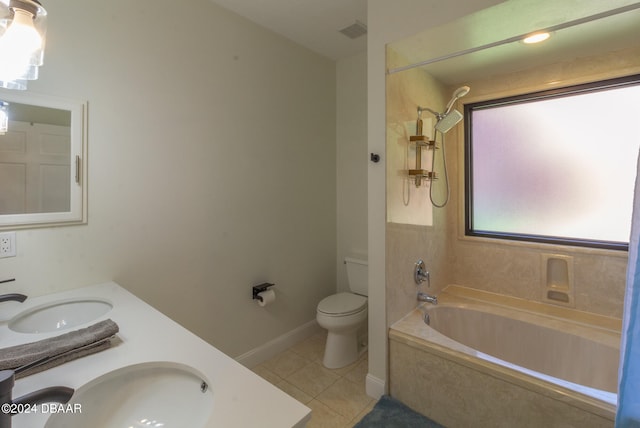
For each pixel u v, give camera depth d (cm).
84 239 158
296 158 269
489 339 224
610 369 180
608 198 205
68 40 150
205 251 209
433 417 178
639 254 101
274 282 255
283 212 260
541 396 143
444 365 173
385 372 195
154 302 185
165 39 185
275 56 248
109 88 164
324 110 294
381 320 195
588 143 210
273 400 76
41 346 93
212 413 71
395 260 200
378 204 192
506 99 240
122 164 169
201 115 203
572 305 218
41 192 144
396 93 197
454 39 180
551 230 227
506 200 246
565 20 160
